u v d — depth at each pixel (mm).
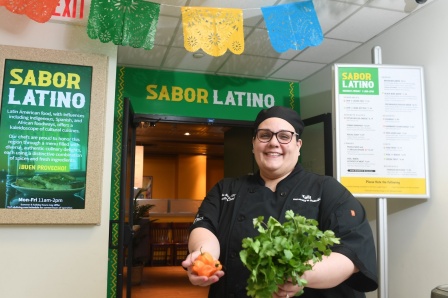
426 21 2654
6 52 2219
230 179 1377
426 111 2621
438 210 2500
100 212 2285
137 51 3531
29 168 2199
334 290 1048
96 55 2357
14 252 2164
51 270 2199
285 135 1212
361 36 3205
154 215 7805
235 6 2650
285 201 1170
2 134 2182
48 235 2219
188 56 3654
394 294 2869
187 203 8539
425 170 2520
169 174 11031
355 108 2604
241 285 1091
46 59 2275
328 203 1114
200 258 837
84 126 2301
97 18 2061
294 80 4410
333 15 2826
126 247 3168
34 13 1928
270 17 2236
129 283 3143
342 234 1014
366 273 952
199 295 5105
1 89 2201
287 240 784
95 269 2258
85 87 2324
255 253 778
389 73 2625
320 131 4016
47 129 2248
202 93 4137
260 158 1239
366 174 2533
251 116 4262
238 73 4156
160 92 4012
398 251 2844
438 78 2537
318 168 4023
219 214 1279
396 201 2881
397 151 2549
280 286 786
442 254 2449
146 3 2127
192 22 2158
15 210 2143
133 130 3770
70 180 2246
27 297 2148
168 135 8258
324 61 3803
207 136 8383
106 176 2348
